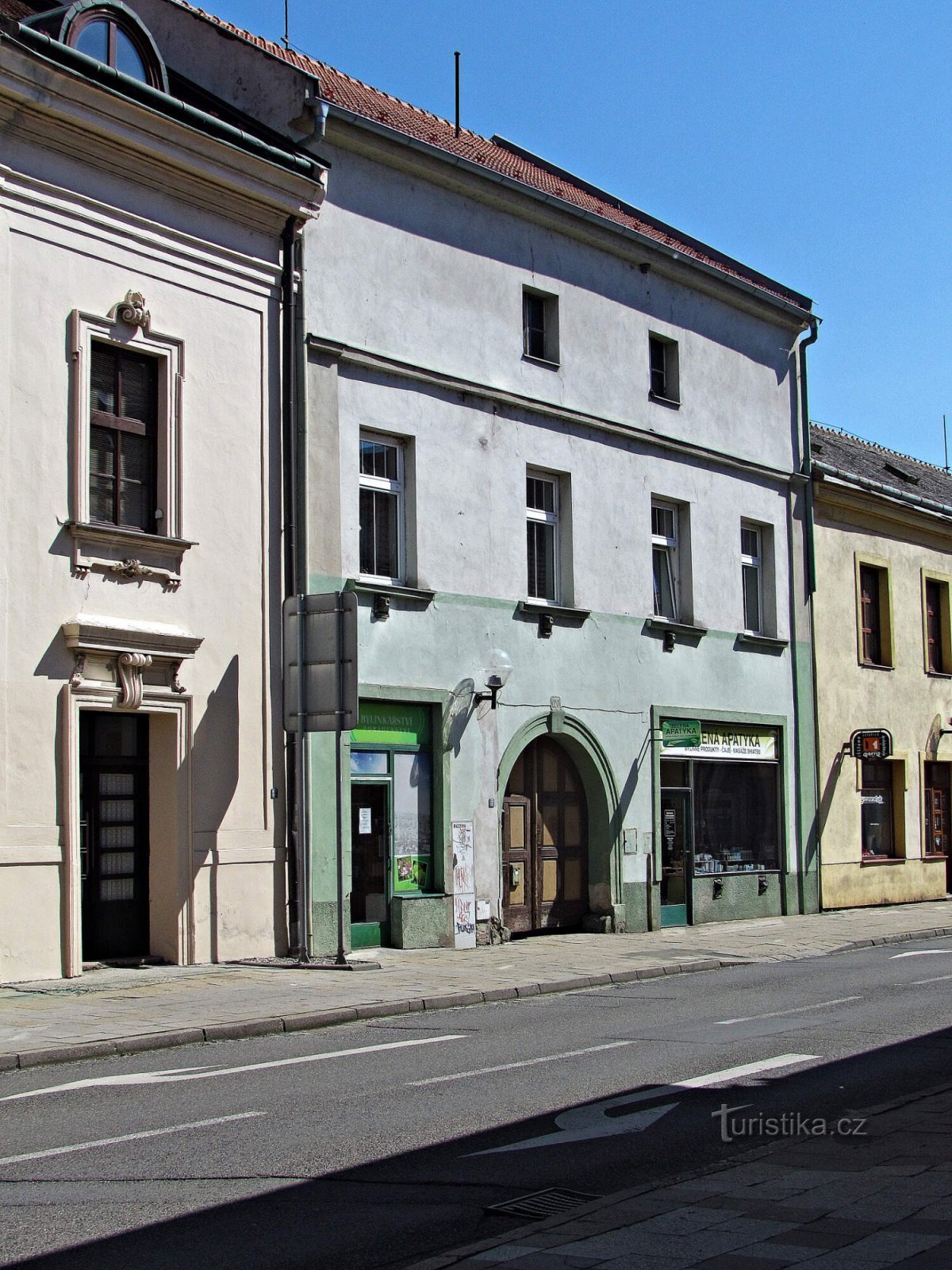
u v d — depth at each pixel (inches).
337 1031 491.8
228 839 668.7
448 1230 242.8
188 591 659.4
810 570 1108.5
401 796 768.9
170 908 647.1
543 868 870.4
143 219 650.8
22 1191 265.9
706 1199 252.1
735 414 1045.8
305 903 692.1
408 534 789.2
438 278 813.9
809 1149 295.3
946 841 1267.2
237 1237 237.3
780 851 1054.4
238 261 698.8
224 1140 308.5
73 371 616.1
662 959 733.3
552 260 895.1
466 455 821.2
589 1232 231.5
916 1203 246.7
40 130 606.2
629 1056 423.5
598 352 923.4
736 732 1021.8
